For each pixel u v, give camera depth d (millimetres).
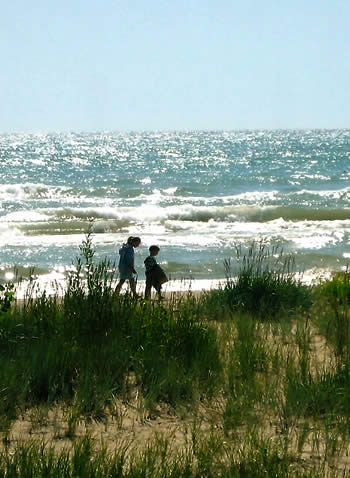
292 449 6910
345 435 7254
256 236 37812
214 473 6129
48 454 6344
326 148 172625
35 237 37531
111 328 10469
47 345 9781
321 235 38000
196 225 43000
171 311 10969
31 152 162750
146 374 9203
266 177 85125
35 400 8328
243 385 8805
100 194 64625
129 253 19734
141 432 7484
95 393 8367
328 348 11750
